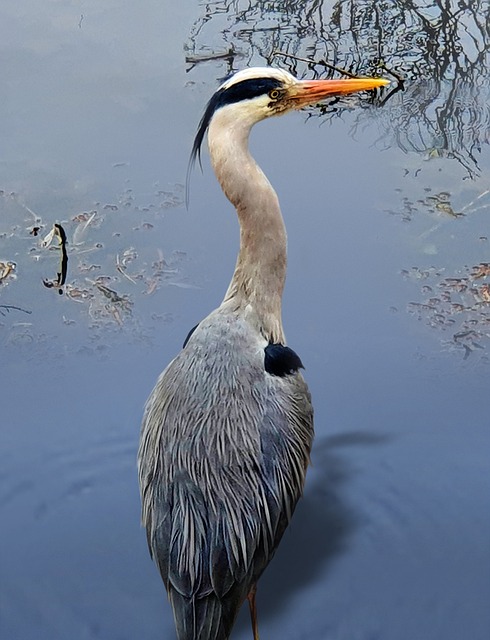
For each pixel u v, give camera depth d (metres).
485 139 6.97
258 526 3.99
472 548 4.50
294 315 5.77
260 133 7.21
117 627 4.23
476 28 8.05
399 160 6.85
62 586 4.41
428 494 4.77
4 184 6.65
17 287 5.91
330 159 6.90
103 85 7.66
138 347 5.57
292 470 4.18
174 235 6.30
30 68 7.90
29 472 4.94
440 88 7.45
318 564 4.46
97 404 5.27
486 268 5.96
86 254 6.14
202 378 4.20
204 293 5.88
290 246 6.16
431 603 4.26
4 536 4.64
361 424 5.16
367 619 4.20
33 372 5.41
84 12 8.72
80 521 4.72
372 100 7.39
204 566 3.85
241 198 4.33
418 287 5.88
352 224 6.33
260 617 4.23
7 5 8.86
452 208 6.39
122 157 6.91
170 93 7.55
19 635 4.18
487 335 5.56
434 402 5.24
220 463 4.01
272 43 7.98
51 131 7.17
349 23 8.22
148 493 4.12
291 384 4.32
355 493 4.80
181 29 8.30
